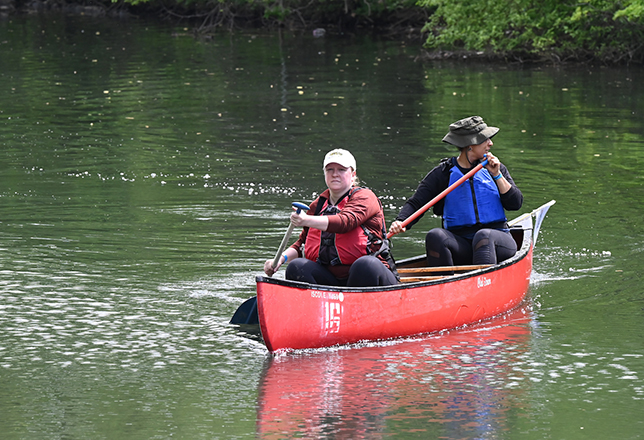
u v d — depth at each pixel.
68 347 11.97
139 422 9.68
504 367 11.38
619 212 19.73
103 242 17.41
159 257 16.44
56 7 91.31
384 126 31.06
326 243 12.59
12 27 71.25
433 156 25.89
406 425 9.59
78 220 19.11
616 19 48.72
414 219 13.69
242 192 21.73
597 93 38.94
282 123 31.89
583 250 16.94
